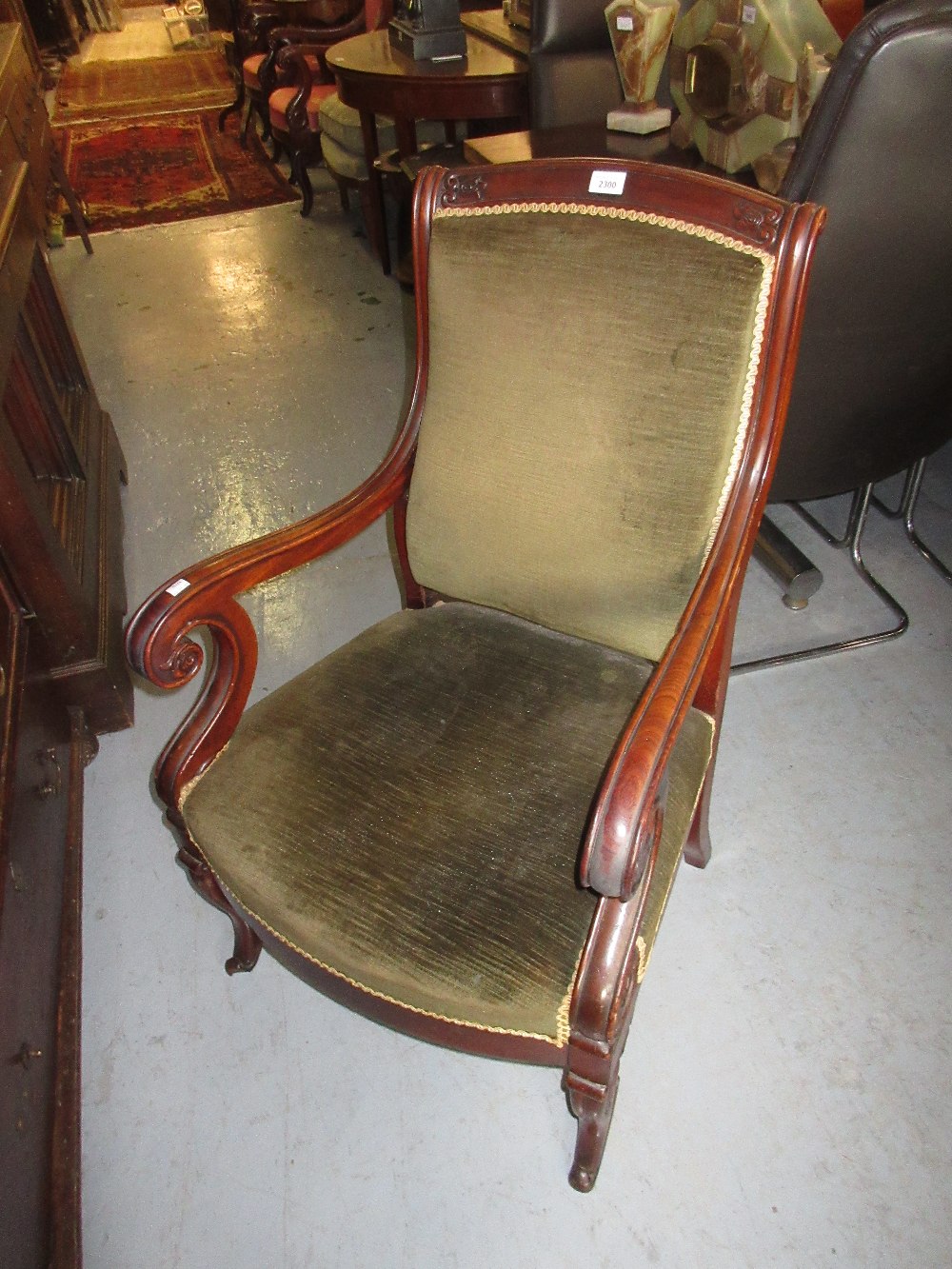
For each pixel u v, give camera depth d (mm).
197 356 3160
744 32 1575
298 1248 1151
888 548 2115
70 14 7809
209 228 4133
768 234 939
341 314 3354
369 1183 1203
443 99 2631
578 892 954
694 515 1054
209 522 2395
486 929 936
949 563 2066
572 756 1091
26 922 1192
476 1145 1233
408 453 1279
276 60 3875
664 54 1915
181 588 1029
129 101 6137
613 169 1005
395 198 3199
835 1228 1123
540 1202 1174
